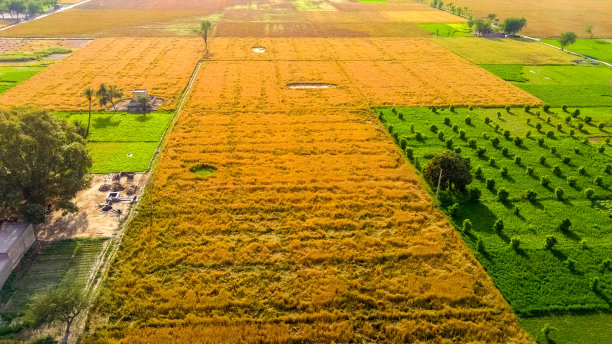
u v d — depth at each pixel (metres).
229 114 59.62
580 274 31.97
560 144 52.81
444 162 41.31
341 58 89.38
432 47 99.75
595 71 83.50
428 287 30.88
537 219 38.38
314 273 31.92
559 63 88.75
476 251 34.41
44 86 69.31
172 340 26.44
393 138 53.97
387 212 39.41
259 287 30.66
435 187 43.31
